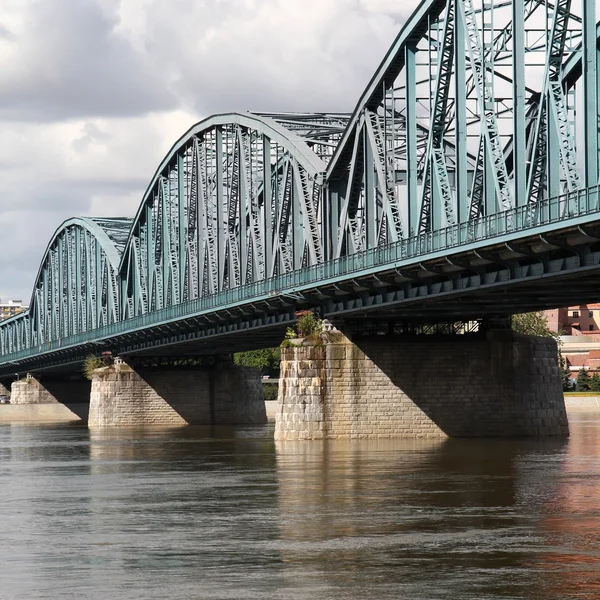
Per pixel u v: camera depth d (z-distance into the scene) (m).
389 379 90.50
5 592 35.00
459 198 75.75
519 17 70.38
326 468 68.56
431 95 81.44
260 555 40.09
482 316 92.19
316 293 92.44
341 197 99.69
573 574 36.41
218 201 123.50
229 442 100.75
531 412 91.81
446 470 65.50
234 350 145.12
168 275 142.50
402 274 78.00
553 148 66.69
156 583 35.91
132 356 152.25
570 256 64.50
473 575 36.41
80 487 63.22
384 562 38.53
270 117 114.00
